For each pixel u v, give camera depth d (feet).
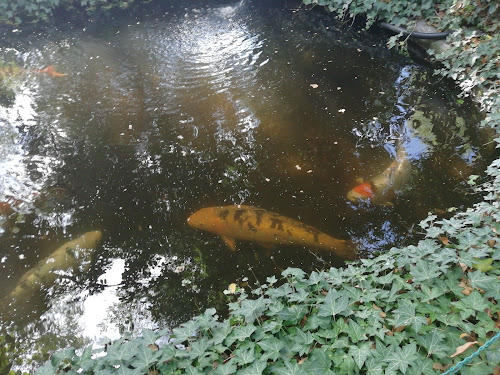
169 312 3.96
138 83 7.34
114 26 9.64
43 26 9.83
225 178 5.29
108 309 4.04
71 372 2.91
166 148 5.81
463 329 2.83
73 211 5.01
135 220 4.85
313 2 9.28
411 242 4.32
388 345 2.86
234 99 6.75
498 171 4.28
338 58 7.81
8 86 7.39
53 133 6.23
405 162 5.18
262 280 4.14
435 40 7.43
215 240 4.55
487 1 6.84
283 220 4.50
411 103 6.44
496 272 3.21
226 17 9.73
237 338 3.08
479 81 5.97
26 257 4.56
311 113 6.34
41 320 3.99
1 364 3.65
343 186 5.07
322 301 3.29
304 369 2.74
